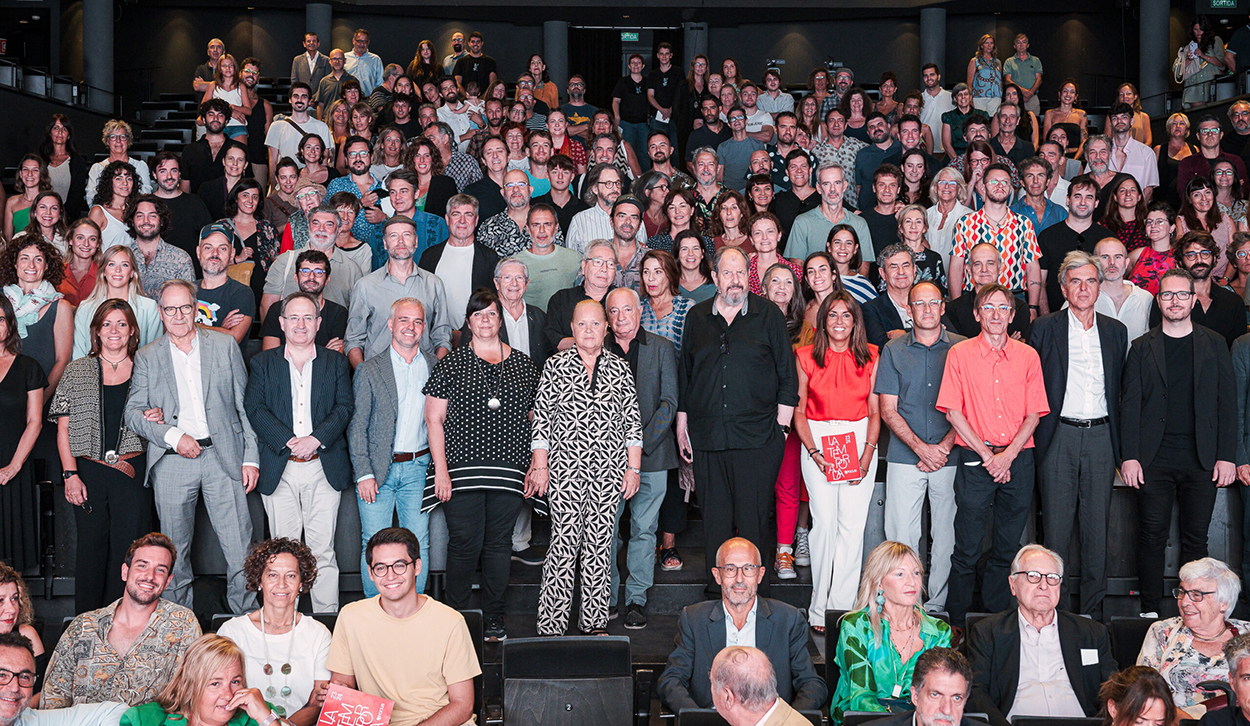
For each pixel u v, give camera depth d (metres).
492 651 4.81
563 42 16.52
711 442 5.01
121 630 4.06
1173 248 5.91
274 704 3.98
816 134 9.41
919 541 5.19
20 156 10.80
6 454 4.98
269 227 6.93
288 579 4.00
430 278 5.66
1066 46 16.34
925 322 5.03
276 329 5.64
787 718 3.32
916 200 7.70
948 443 4.99
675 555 5.55
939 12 15.89
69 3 15.12
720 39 17.22
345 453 5.09
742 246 6.56
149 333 5.59
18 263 5.42
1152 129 12.43
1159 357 5.12
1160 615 5.28
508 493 4.91
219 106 8.75
